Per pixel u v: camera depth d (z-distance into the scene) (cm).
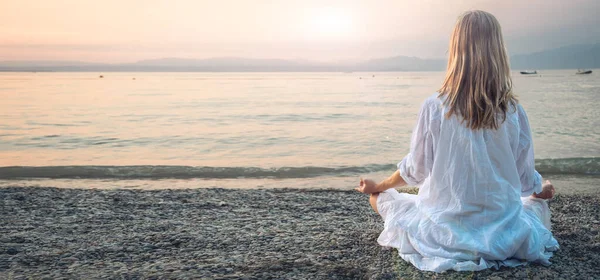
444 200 306
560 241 398
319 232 471
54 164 1121
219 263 376
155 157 1230
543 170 933
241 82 11388
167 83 10119
